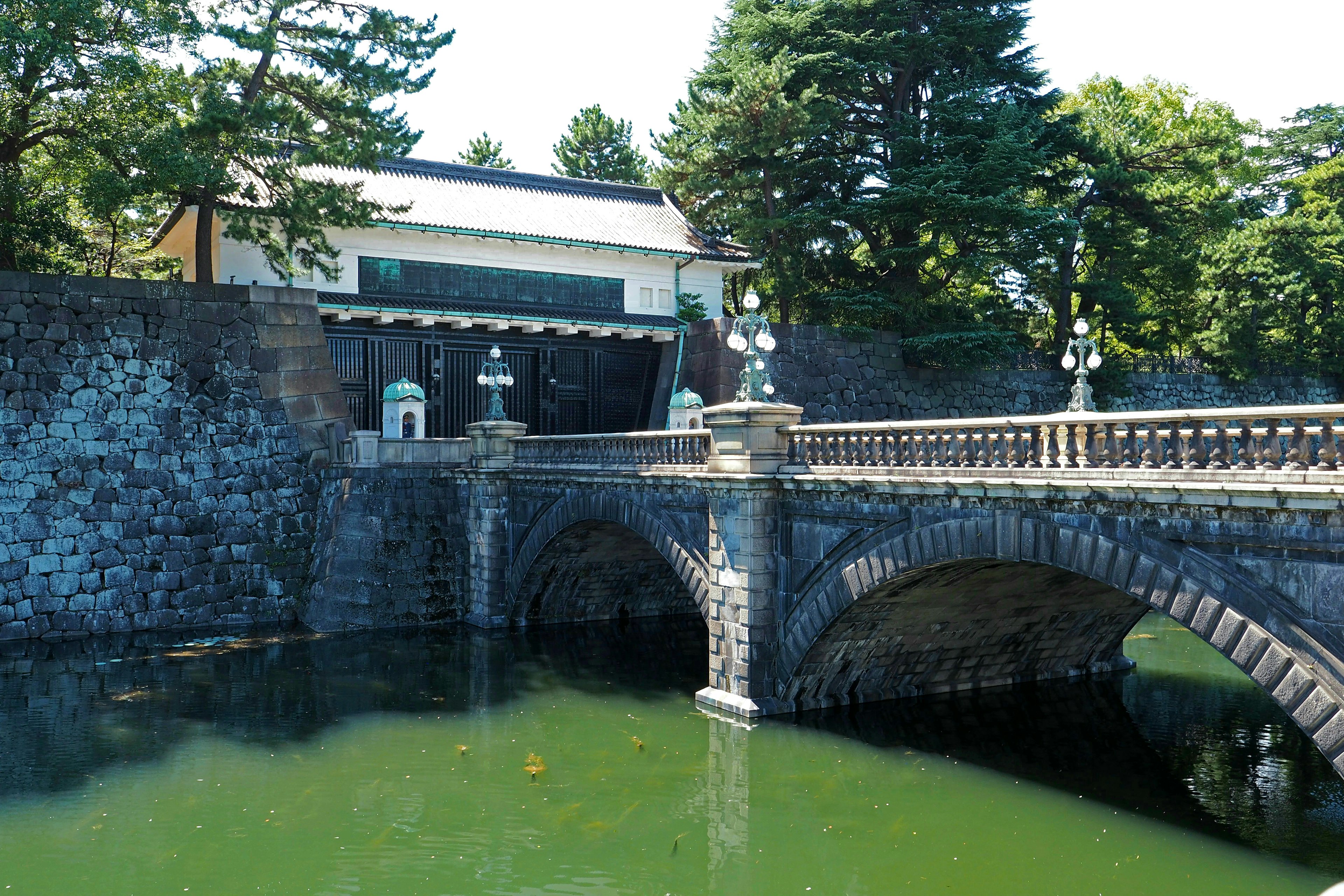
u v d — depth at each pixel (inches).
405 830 576.7
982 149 1499.8
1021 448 563.2
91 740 732.0
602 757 698.2
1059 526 540.4
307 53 1160.8
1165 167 1721.2
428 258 1339.8
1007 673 890.1
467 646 1052.5
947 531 605.3
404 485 1164.5
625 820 591.5
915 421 622.5
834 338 1465.3
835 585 695.7
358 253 1300.4
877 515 658.2
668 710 812.0
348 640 1067.9
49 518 1048.2
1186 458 478.6
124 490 1084.5
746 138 1488.7
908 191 1425.9
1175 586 483.8
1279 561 444.8
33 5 1015.0
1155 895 489.7
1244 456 453.4
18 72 1035.3
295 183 1176.8
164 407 1112.2
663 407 1446.9
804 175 1577.3
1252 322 1819.6
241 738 739.4
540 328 1364.4
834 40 1537.9
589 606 1206.9
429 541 1170.6
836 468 688.4
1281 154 2361.0
